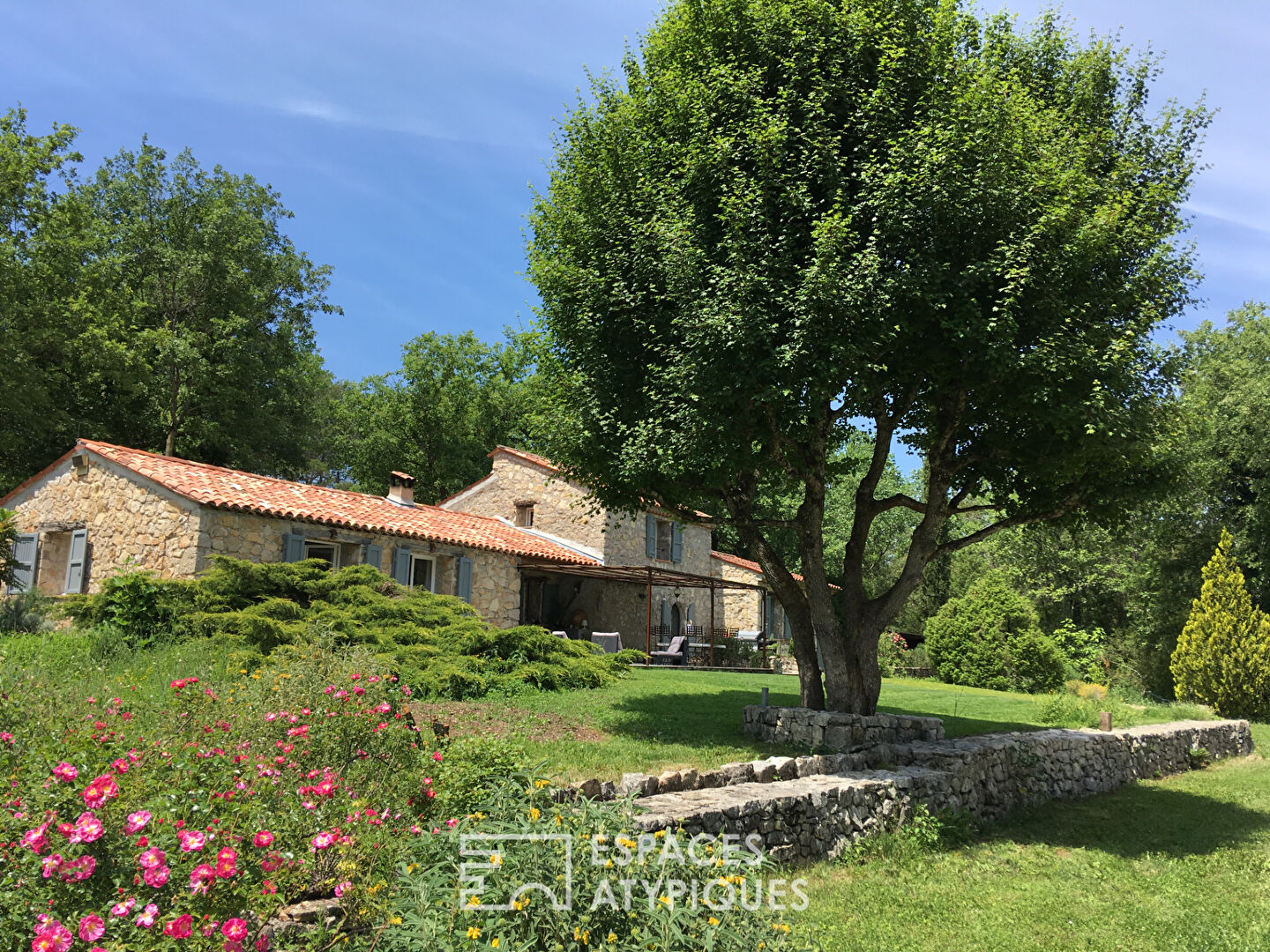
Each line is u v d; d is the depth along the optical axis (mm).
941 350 9766
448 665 12375
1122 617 36906
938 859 7953
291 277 35812
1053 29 11500
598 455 11047
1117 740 13625
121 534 15891
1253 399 28359
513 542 22328
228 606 13086
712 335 8984
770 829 7008
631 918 3488
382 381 39875
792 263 9172
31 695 5043
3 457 26281
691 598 29969
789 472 11180
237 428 32406
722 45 10758
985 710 18109
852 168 10008
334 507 18281
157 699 6949
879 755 9773
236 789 3766
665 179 10297
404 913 3381
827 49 10258
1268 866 8289
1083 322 9531
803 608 12039
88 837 2734
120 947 2602
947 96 9570
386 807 4473
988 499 14094
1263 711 23750
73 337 25031
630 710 12344
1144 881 7664
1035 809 10820
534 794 4465
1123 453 9922
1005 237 9273
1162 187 10375
